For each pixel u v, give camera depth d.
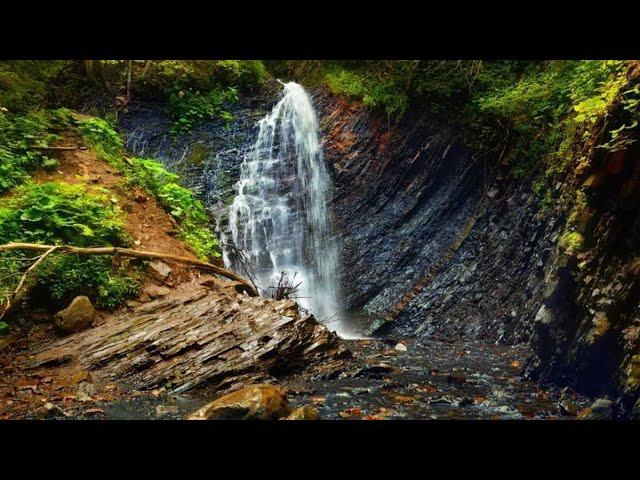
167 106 12.77
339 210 12.37
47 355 5.88
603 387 4.71
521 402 5.16
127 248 7.62
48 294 6.53
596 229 5.03
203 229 10.12
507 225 9.75
